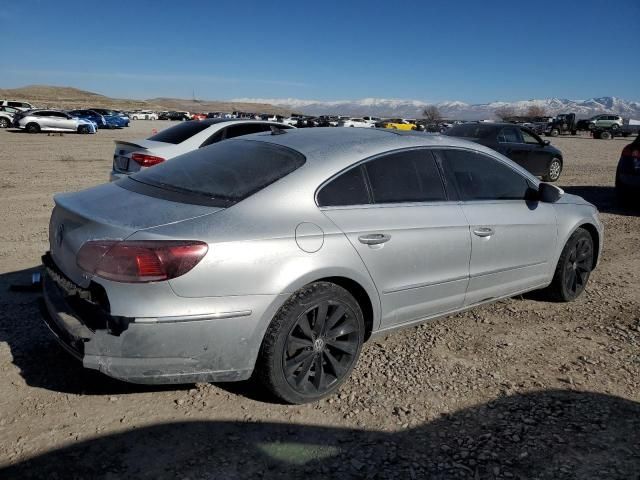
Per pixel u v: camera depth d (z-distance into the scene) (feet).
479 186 14.15
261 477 8.73
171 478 8.64
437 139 13.73
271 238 10.07
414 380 11.96
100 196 11.27
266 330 10.12
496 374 12.35
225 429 9.93
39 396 10.68
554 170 47.52
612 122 155.12
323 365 11.04
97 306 9.46
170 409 10.48
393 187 12.25
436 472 8.96
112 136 98.22
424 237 12.25
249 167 11.47
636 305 17.12
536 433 10.10
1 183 38.19
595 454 9.50
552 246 15.87
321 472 8.89
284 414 10.48
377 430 10.09
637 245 25.08
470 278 13.55
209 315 9.48
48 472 8.63
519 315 15.99
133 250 9.16
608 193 40.55
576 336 14.65
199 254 9.36
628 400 11.40
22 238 22.66
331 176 11.31
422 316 12.91
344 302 10.98
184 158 12.90
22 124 99.71
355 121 175.94
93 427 9.81
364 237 11.18
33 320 13.98
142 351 9.28
